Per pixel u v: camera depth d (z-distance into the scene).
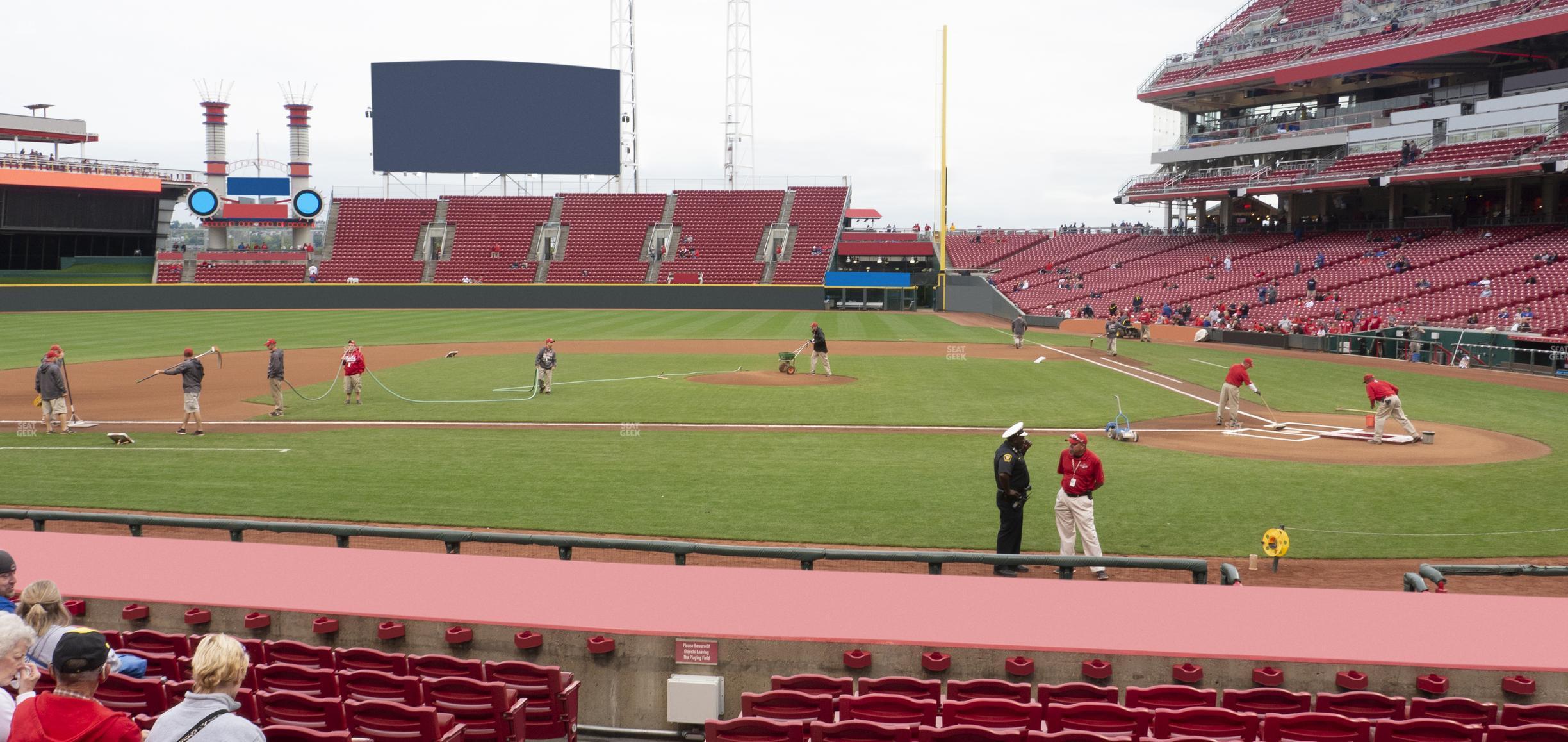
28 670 5.55
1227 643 8.02
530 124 83.25
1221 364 41.03
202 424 24.77
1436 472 19.86
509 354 42.97
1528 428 25.44
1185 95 73.12
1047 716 6.53
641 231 85.06
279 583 9.34
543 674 7.38
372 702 6.32
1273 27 71.19
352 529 11.16
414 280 80.00
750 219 85.12
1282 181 64.25
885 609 8.76
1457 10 57.72
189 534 15.10
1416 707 6.98
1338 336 46.28
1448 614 8.76
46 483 18.03
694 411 27.19
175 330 54.03
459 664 7.46
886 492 17.80
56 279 73.69
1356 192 68.25
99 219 75.50
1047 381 34.62
